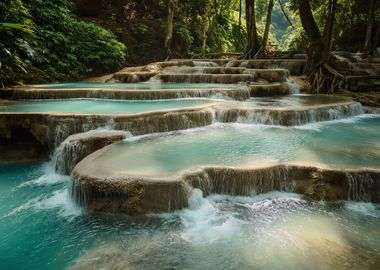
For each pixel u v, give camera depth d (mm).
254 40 21344
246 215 5375
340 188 5836
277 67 17031
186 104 10266
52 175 7270
